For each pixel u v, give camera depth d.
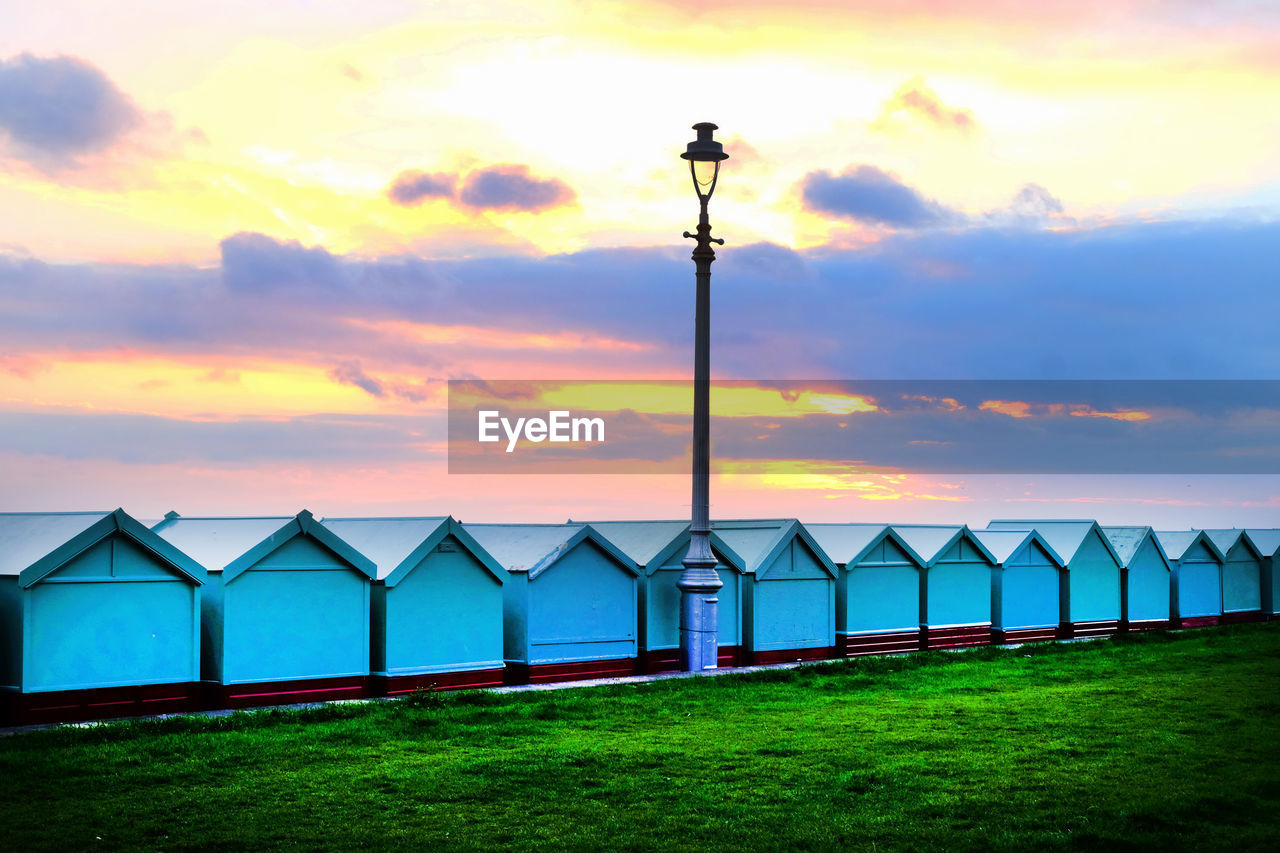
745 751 19.77
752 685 27.27
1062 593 41.19
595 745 20.08
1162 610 44.62
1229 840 14.79
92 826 14.65
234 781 17.00
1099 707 24.36
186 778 17.06
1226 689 26.98
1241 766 18.66
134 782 16.72
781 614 32.50
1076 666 31.55
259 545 23.33
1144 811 15.86
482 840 14.55
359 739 20.06
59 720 20.75
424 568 25.72
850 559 34.31
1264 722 22.53
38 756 17.55
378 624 25.23
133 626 21.72
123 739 19.09
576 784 17.45
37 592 20.69
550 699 24.20
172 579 22.25
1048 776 17.97
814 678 28.38
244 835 14.48
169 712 22.02
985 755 19.50
